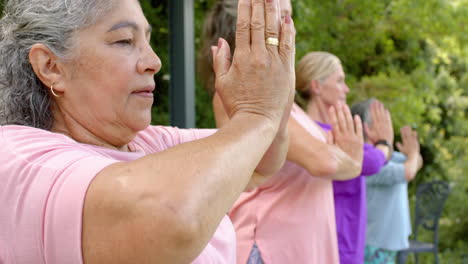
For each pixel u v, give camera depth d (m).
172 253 0.75
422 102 7.45
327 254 2.17
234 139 0.85
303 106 2.89
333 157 2.05
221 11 2.14
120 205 0.76
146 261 0.75
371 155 2.64
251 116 0.92
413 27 7.31
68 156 0.83
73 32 0.93
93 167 0.80
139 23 0.96
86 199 0.78
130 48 0.96
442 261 7.52
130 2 0.96
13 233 0.82
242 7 0.97
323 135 2.32
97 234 0.77
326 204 2.17
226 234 1.13
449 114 8.29
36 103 0.96
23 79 0.96
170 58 3.94
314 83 2.80
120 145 1.04
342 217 2.57
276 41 0.97
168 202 0.74
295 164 2.12
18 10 0.95
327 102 2.82
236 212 2.18
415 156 4.12
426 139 7.90
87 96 0.96
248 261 2.10
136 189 0.75
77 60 0.94
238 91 0.95
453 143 8.10
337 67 2.82
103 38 0.94
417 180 7.99
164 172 0.76
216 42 2.16
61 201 0.79
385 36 7.26
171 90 3.95
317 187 2.14
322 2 6.70
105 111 0.96
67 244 0.78
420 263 7.30
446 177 8.05
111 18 0.93
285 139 1.26
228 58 1.03
